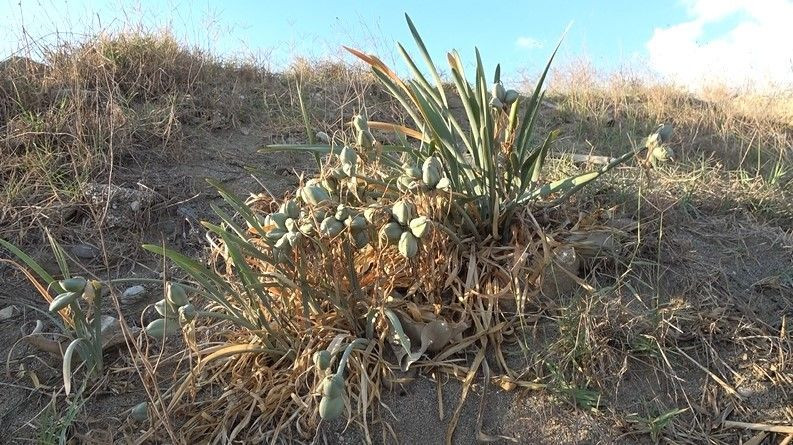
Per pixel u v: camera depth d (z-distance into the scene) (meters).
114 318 1.95
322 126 3.56
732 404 1.71
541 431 1.65
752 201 2.70
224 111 3.64
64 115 2.88
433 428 1.67
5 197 2.43
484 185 2.07
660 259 2.18
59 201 2.45
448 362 1.78
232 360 1.77
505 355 1.83
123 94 3.59
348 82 4.20
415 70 2.18
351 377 1.70
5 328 1.97
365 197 1.89
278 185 2.88
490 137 1.96
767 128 4.26
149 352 1.89
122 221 2.46
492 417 1.69
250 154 3.23
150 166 2.92
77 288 1.50
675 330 1.88
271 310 1.70
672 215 2.41
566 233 2.12
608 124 4.35
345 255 1.78
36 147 2.67
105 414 1.69
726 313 1.97
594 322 1.81
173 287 1.48
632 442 1.62
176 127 3.14
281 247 1.68
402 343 1.62
